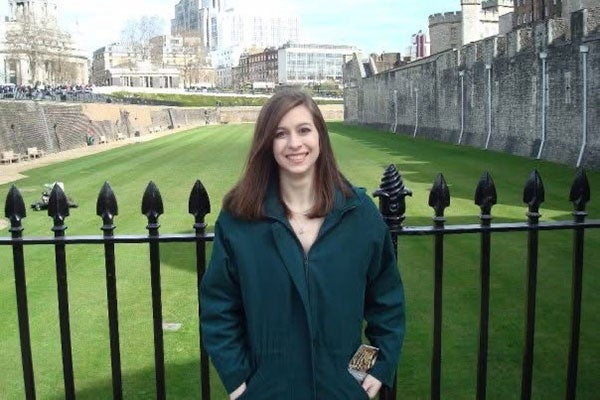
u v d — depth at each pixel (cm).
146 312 812
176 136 5728
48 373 637
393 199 318
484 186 325
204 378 349
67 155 3862
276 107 279
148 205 328
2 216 1594
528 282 338
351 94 7594
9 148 3553
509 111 3136
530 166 2427
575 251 336
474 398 560
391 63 8231
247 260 273
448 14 6756
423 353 650
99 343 712
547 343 664
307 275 272
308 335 273
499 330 704
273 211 275
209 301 284
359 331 284
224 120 9856
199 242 327
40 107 4166
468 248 1067
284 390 277
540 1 4878
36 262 1073
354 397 280
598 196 1622
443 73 4194
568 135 2523
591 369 604
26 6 9531
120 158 3397
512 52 3062
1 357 682
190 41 14825
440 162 2662
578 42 2398
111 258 333
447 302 800
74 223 1470
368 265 282
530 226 329
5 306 848
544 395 558
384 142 4103
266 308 273
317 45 15988
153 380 615
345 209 275
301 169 275
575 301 341
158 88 10706
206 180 2259
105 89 9419
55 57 9100
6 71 9850
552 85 2641
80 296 886
